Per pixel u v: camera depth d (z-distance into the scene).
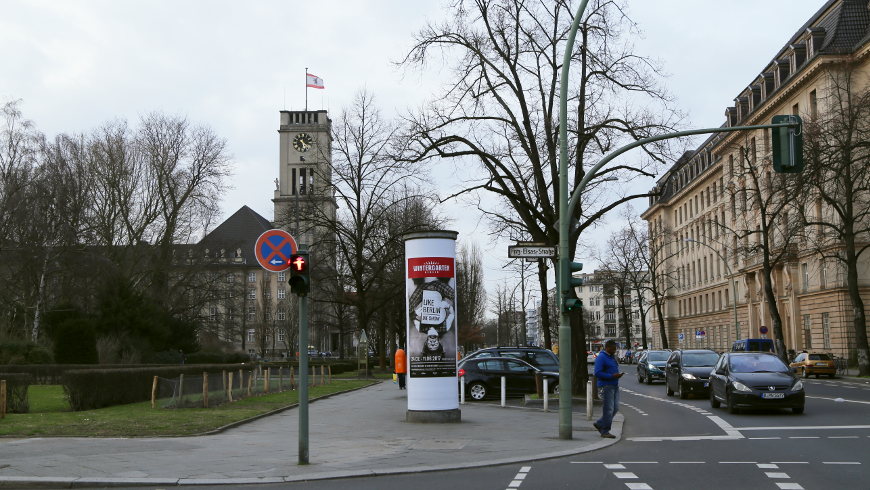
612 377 15.85
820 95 54.72
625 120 24.77
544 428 17.86
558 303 15.77
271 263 12.38
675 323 107.12
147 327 47.91
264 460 12.55
